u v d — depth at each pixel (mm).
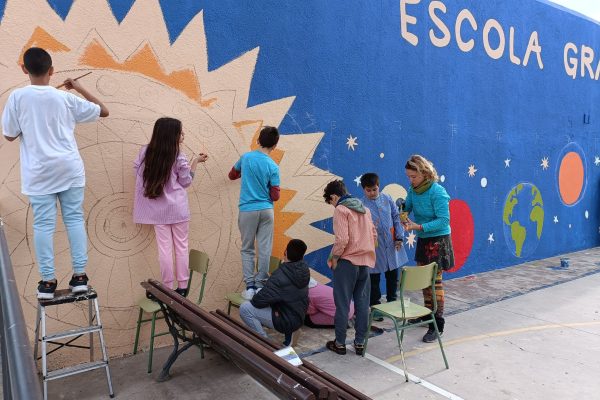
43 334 3166
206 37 4441
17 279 3672
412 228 4582
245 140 4754
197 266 4270
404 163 6125
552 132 8133
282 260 5027
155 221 4023
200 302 4188
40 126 3129
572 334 4723
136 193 4047
